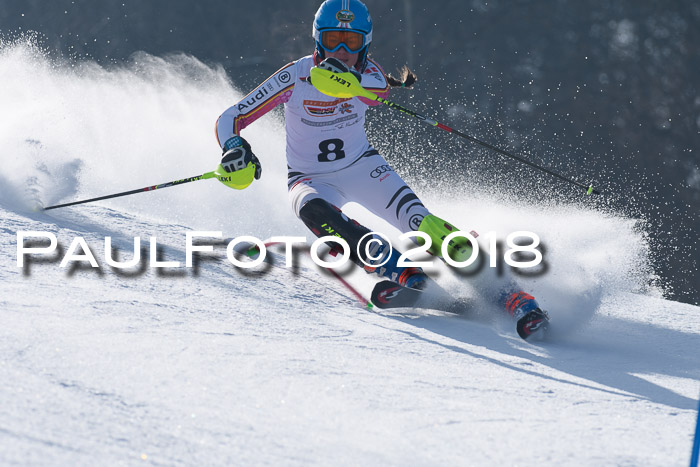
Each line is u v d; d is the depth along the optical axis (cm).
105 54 7188
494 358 1028
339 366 868
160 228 1661
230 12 7262
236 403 705
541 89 6775
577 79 6762
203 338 910
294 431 654
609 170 6481
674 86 6662
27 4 7362
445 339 1118
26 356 748
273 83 1364
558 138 6588
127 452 571
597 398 860
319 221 1322
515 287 1231
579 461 639
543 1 7025
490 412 757
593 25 6969
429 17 6962
